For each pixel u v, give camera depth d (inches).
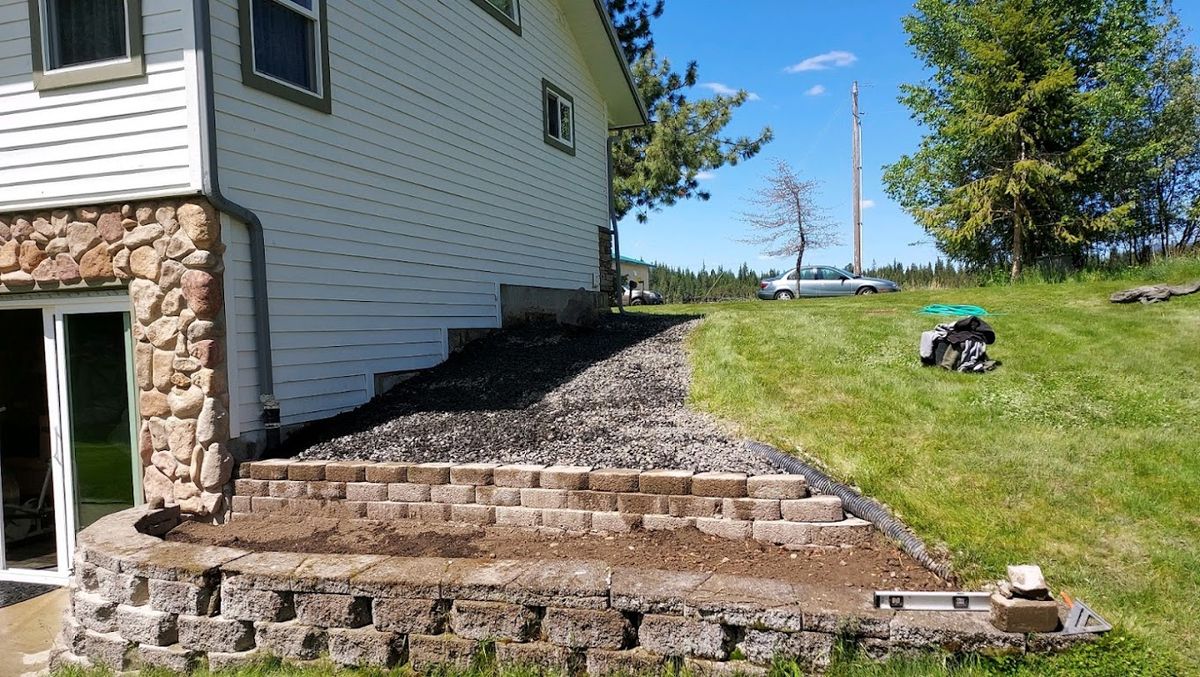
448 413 247.1
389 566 135.3
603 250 524.4
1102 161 745.6
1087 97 720.3
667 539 164.7
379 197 284.2
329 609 132.8
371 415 253.8
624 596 120.3
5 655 167.3
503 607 124.7
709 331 343.3
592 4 452.8
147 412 205.0
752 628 115.6
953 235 777.6
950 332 272.7
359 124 273.3
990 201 739.4
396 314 293.4
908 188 879.1
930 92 892.6
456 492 185.8
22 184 217.2
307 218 244.2
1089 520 150.3
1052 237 762.8
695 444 196.9
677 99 964.0
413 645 128.6
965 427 201.6
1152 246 822.5
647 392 251.3
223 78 209.8
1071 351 287.0
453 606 127.3
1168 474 168.6
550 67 443.8
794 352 293.0
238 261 213.6
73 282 212.8
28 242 216.8
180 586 141.6
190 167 200.8
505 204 386.9
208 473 200.2
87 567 156.9
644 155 949.8
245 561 142.4
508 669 124.1
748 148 967.0
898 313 412.5
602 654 121.1
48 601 201.0
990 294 524.7
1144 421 207.2
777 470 175.3
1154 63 825.5
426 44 317.7
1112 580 131.0
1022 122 736.3
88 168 210.5
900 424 205.0
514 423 228.2
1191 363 262.8
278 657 135.9
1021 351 290.8
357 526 188.5
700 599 117.6
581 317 373.1
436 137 324.5
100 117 209.3
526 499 179.2
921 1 886.4
